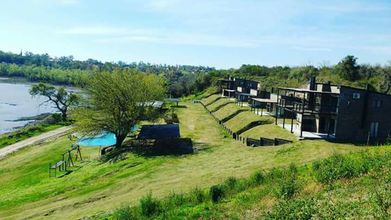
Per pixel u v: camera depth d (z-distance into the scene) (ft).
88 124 179.11
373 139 160.04
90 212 95.30
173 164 141.79
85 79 186.60
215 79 459.32
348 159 86.43
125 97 181.06
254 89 287.07
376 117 161.79
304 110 166.09
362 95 158.81
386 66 336.70
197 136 201.36
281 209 57.41
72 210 102.58
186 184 107.45
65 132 256.11
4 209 114.93
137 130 223.92
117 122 180.75
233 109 259.19
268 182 86.58
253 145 164.86
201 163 139.23
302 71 390.83
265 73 453.58
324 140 152.56
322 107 162.50
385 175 67.31
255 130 188.44
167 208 80.89
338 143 145.79
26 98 501.15
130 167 144.56
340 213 52.95
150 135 177.06
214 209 74.64
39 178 156.35
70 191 126.72
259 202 72.69
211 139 193.77
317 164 89.35
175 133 181.06
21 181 156.25
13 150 211.41
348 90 156.66
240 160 133.39
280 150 138.41
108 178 135.13
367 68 341.41
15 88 611.88
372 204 53.06
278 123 193.67
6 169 176.76
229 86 366.63
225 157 144.46
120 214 79.36
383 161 77.36
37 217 100.22
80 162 175.94
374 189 58.65
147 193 100.32
